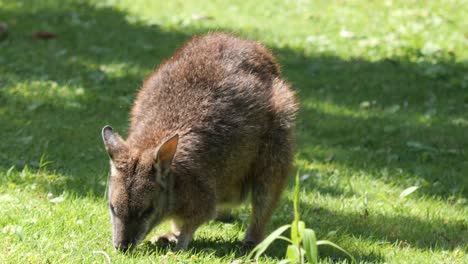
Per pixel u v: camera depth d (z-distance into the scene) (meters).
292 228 7.70
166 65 10.35
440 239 10.52
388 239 10.49
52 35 19.83
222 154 9.63
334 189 12.26
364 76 18.44
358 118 15.80
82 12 22.52
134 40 20.16
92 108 15.32
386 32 21.69
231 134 9.68
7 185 11.18
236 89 9.88
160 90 9.98
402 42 20.78
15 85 16.22
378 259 9.63
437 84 18.11
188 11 23.19
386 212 11.44
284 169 10.23
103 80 17.00
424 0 24.33
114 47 19.47
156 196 9.02
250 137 9.85
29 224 9.62
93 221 10.08
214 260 9.12
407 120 15.85
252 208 10.18
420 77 18.55
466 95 17.38
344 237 10.33
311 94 17.05
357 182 12.59
